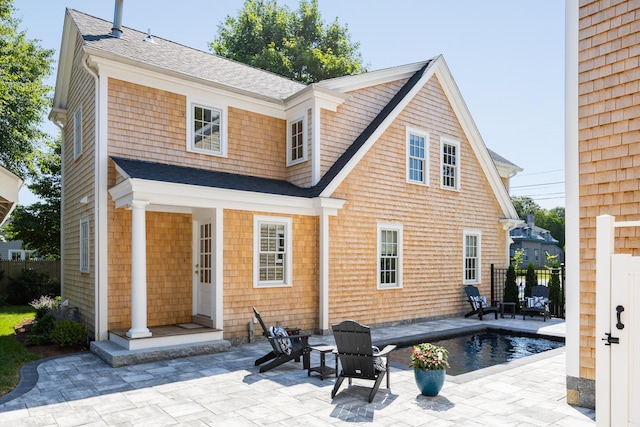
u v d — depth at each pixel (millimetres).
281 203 9695
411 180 12359
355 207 10914
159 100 9594
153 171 8547
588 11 5297
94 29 10500
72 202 11367
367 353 5488
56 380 6273
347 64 27266
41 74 19297
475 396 5586
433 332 10492
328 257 10320
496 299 14820
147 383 6145
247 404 5266
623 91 4953
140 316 7691
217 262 8789
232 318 8961
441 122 13328
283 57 25531
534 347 9617
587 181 5238
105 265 8477
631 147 4871
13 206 6473
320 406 5195
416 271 12367
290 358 6820
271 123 11586
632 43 4895
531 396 5586
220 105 10586
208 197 8531
